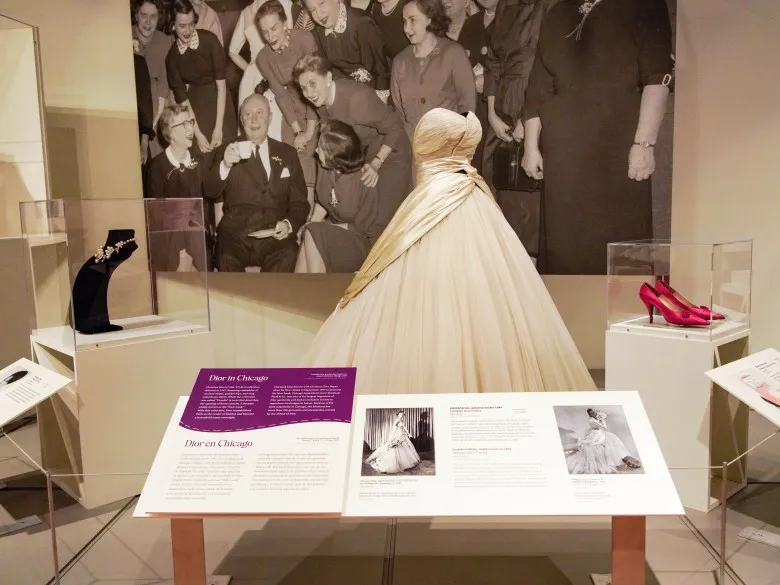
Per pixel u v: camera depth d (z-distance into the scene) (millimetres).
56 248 2252
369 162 3102
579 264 3014
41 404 2430
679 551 1781
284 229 3219
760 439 2521
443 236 2422
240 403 1515
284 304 3432
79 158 3359
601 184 2949
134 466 2295
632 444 1437
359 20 3029
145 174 3303
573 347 2473
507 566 1729
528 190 3010
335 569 1731
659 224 2926
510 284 2377
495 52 2953
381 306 2406
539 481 1376
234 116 3186
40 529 2023
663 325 2250
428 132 2543
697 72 2998
